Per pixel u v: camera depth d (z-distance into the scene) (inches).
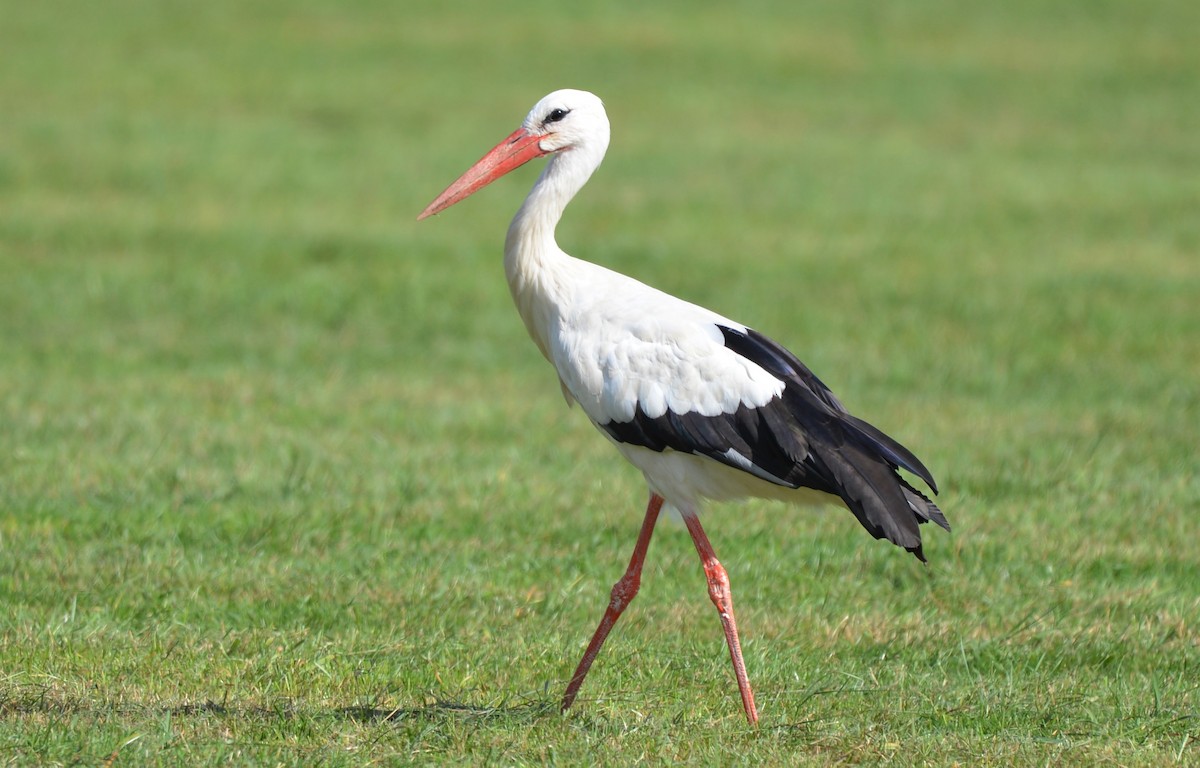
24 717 283.9
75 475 456.8
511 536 421.7
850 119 1221.1
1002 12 1611.7
